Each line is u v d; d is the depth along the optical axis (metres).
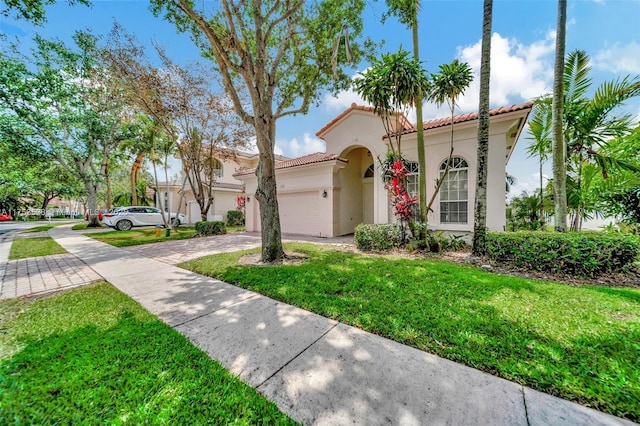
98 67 13.42
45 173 21.55
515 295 4.21
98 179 19.94
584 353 2.62
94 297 4.61
